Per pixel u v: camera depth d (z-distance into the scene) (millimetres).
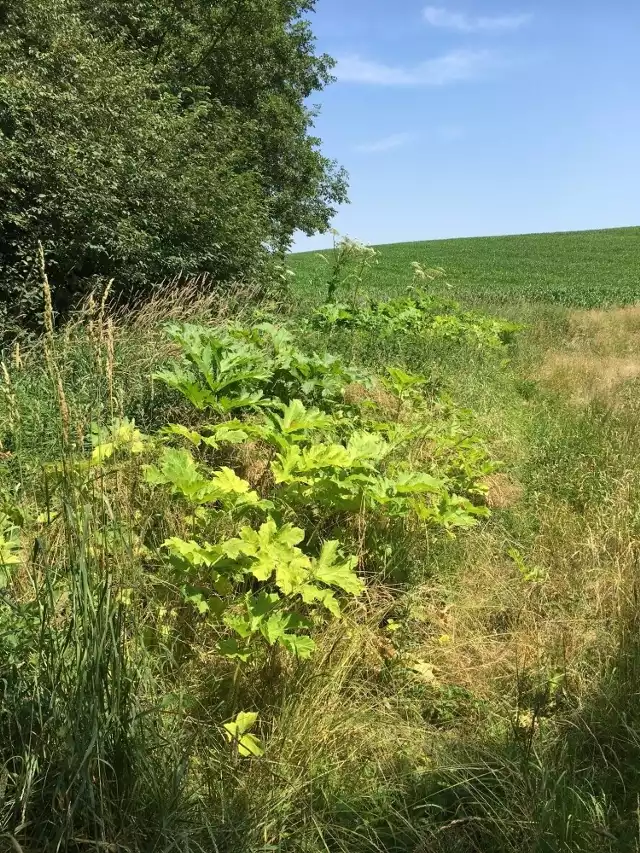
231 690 2377
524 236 59469
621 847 1899
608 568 3439
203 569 2645
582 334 11914
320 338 7359
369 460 3570
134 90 9469
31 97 7961
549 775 2150
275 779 2055
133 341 5957
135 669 2004
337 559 3064
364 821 1965
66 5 10219
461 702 2643
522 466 5156
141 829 1722
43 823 1667
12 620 2074
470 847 1993
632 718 2445
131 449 2830
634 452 5074
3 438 3461
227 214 10664
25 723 1814
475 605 3275
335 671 2471
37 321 7496
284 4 20000
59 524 2400
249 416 4535
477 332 9367
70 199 7883
